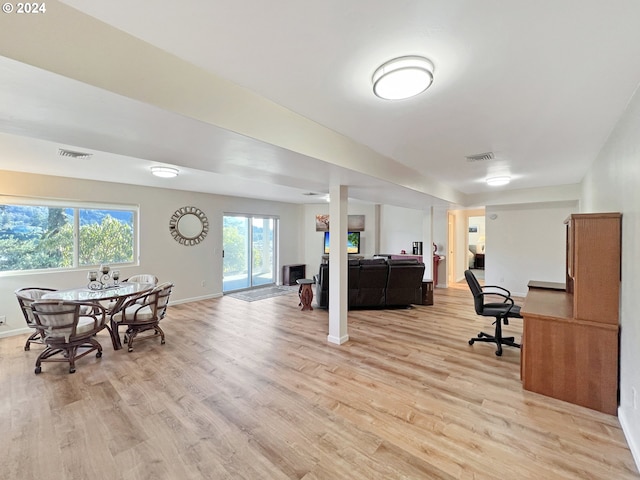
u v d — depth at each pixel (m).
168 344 3.71
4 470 1.72
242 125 1.84
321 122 2.38
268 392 2.56
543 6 1.15
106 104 1.45
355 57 1.50
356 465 1.75
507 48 1.42
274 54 1.48
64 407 2.34
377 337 3.94
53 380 2.78
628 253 2.02
